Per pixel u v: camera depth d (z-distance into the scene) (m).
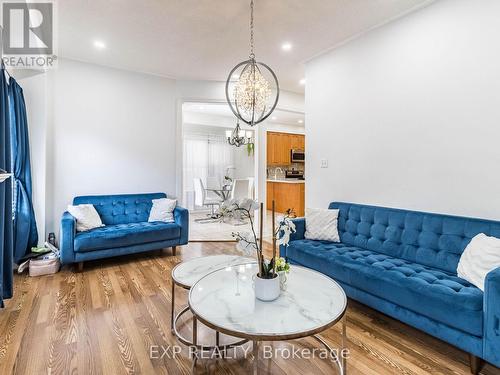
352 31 3.02
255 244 1.62
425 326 1.82
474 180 2.25
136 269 3.34
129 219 3.98
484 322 1.54
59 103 3.70
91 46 3.38
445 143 2.42
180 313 2.21
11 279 2.51
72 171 3.80
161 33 3.07
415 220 2.47
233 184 6.53
